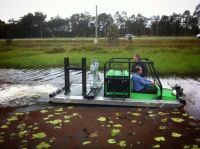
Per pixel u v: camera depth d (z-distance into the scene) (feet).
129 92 19.42
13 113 18.21
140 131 14.55
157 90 20.15
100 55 61.41
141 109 18.58
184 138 13.56
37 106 19.94
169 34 291.79
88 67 45.96
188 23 315.78
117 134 14.10
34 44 119.96
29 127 15.33
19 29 324.39
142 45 91.97
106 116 17.16
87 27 328.70
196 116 17.04
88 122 16.06
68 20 347.15
